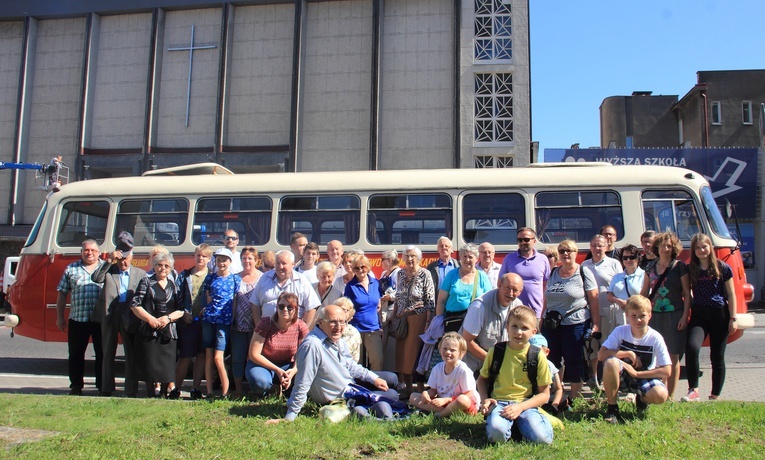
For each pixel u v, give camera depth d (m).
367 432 5.89
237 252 10.23
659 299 7.84
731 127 34.84
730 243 9.95
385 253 9.30
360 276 8.23
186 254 11.16
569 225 10.29
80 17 34.47
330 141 32.12
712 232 9.97
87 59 33.38
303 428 6.01
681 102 37.62
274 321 7.46
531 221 10.35
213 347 8.36
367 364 8.46
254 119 32.53
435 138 31.52
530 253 7.87
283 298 7.36
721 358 7.73
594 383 8.52
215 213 11.25
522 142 30.92
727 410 6.70
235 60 32.97
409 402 6.88
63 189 11.87
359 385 7.01
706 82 35.41
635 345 6.59
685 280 7.72
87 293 8.85
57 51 34.56
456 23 31.66
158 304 7.97
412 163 31.55
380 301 8.78
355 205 10.87
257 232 11.05
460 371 6.49
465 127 31.25
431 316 8.16
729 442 5.63
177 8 33.09
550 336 7.82
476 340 6.98
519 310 6.09
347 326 7.48
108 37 33.91
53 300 11.38
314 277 8.77
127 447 5.41
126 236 8.70
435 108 31.66
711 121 34.94
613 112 39.53
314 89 32.53
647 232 8.55
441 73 31.80
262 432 5.87
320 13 32.81
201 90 32.88
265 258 9.09
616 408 6.43
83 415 6.61
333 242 9.08
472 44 31.69
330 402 6.74
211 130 32.56
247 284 8.50
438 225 10.59
